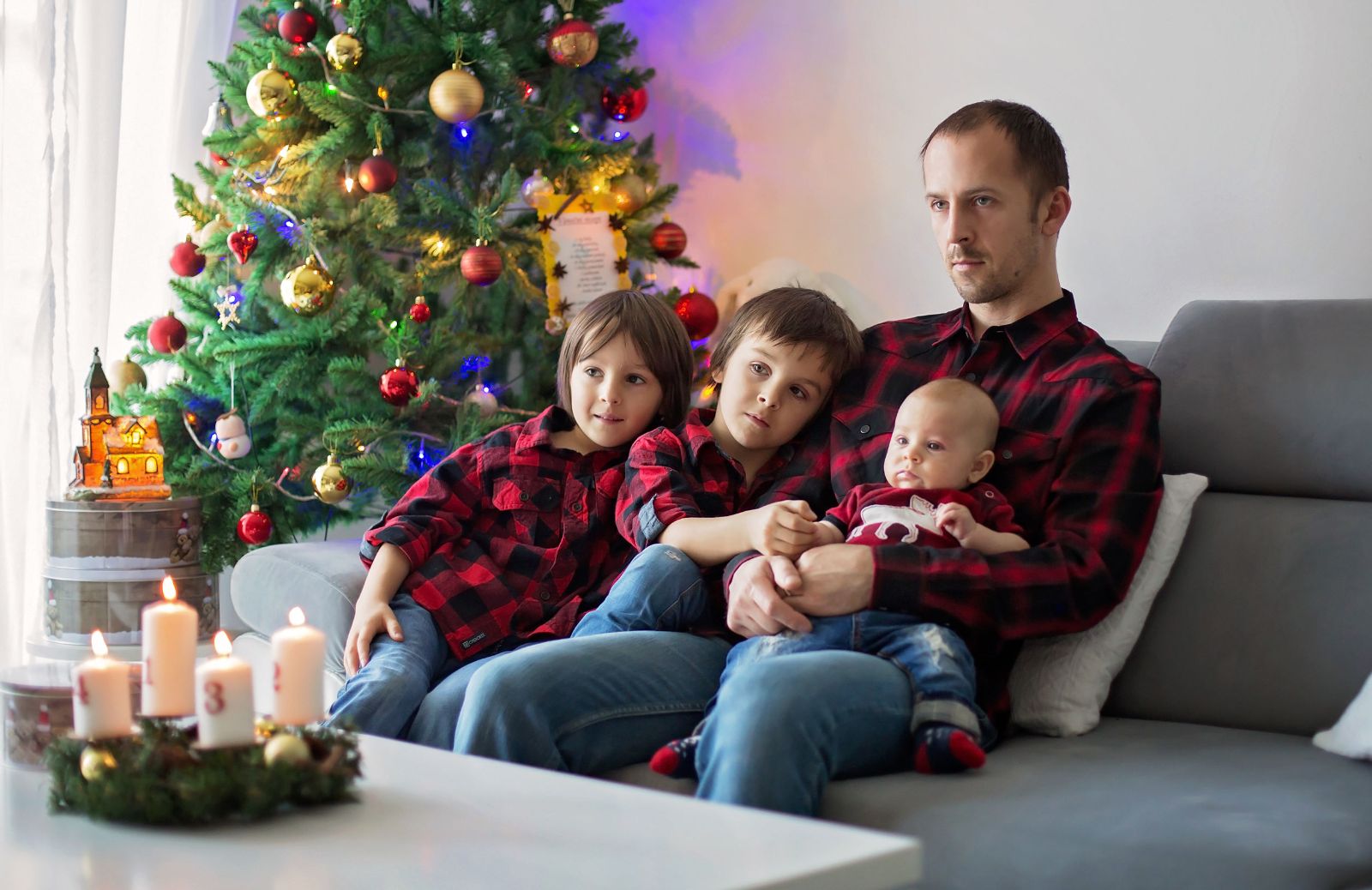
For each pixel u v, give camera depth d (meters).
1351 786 1.27
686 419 2.00
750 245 2.94
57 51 2.46
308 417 2.58
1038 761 1.40
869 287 2.73
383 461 2.52
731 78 2.96
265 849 0.98
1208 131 2.21
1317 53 2.09
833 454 1.84
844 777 1.39
